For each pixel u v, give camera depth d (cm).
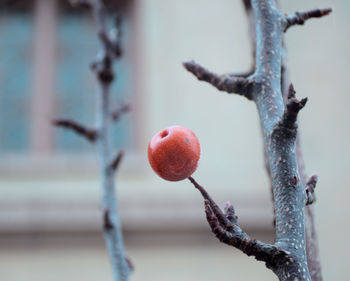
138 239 565
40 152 620
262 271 571
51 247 559
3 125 638
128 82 646
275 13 110
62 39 668
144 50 650
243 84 106
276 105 102
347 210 611
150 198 571
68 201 569
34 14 670
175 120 625
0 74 651
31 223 554
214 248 573
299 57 654
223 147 608
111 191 178
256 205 567
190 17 657
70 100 650
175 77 639
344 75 646
